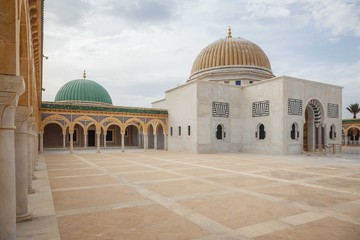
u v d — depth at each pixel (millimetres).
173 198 5672
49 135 26625
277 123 18156
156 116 23078
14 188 3039
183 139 20969
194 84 19656
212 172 9492
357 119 31047
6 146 2965
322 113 20359
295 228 3910
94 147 26172
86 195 5949
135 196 5848
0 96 2852
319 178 8266
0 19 2850
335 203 5320
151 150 23172
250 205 5148
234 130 20938
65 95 29641
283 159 14672
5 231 2910
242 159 14633
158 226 3969
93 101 29828
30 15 5516
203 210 4797
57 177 8422
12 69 2881
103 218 4336
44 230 3787
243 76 23625
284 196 5891
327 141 20406
